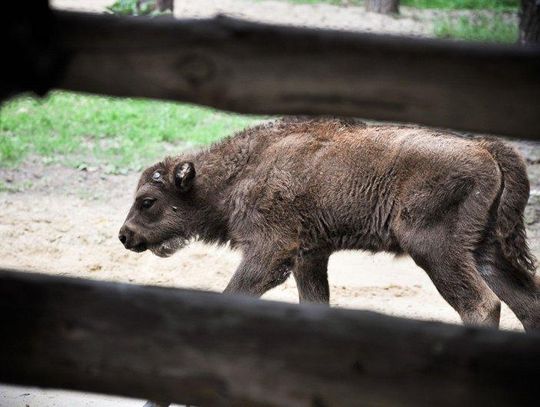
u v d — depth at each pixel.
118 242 18.14
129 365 6.34
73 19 6.32
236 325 6.24
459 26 34.69
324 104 6.20
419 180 12.62
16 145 22.59
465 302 12.58
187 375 6.29
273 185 13.26
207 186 13.80
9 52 6.25
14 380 6.50
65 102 25.69
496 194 12.61
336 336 6.14
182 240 14.19
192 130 24.34
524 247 12.99
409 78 6.09
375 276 17.31
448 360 6.02
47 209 19.45
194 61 6.23
